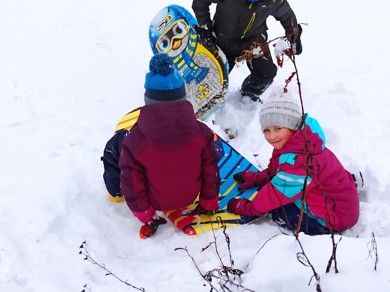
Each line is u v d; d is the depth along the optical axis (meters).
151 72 2.52
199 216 2.99
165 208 2.87
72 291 2.34
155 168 2.62
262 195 2.85
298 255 2.03
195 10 3.81
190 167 2.67
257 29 3.79
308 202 2.76
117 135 2.99
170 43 3.54
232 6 3.63
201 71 3.70
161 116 2.54
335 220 2.74
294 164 2.67
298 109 2.71
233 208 3.00
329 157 2.75
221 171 3.37
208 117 3.91
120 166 2.67
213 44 3.70
